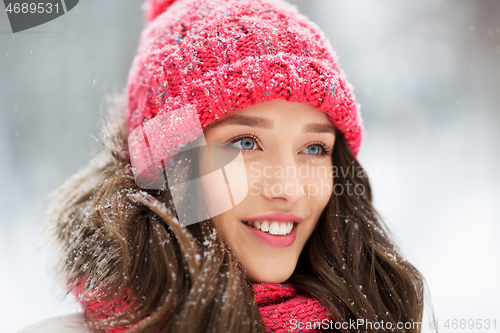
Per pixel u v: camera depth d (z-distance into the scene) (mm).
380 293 1201
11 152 3148
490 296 2100
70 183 1290
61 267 1104
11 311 1737
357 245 1203
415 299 1214
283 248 1022
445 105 4520
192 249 867
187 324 806
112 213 993
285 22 1036
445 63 4719
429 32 4789
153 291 884
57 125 3314
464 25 4754
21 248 2100
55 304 1193
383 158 3758
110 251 974
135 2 3922
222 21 993
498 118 4312
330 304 1054
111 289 909
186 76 956
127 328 883
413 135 4148
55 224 1219
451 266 2381
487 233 2688
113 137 1220
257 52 948
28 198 2689
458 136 4109
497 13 4688
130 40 3848
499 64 4637
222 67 929
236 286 880
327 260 1170
